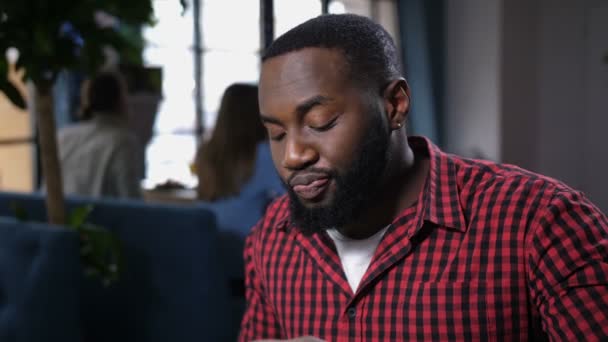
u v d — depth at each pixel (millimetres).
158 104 3996
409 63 5863
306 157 816
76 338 1882
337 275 942
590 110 5848
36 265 1841
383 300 903
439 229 895
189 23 4797
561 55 5898
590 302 778
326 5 1267
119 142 3039
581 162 5938
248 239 1118
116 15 2148
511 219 858
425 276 885
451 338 863
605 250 800
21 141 4016
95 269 2148
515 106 5781
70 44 2098
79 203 2469
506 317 848
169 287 2340
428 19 5898
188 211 2289
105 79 3051
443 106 6043
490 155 5781
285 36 855
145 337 2387
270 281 1031
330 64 812
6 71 2043
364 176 829
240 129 2533
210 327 2307
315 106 808
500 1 5648
